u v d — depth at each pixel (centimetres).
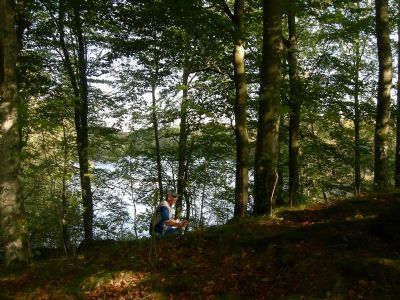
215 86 1592
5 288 695
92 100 2033
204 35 1159
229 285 529
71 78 1661
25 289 669
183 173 1895
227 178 2011
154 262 642
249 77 1541
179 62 1421
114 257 723
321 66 1573
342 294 448
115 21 1249
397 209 592
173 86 1831
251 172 1973
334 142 1917
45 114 1172
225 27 1023
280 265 545
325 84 1585
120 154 2192
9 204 821
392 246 522
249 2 1202
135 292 564
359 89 1778
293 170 1475
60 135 1722
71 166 1423
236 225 773
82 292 602
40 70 1410
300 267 521
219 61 1322
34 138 1650
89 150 1694
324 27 1655
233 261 595
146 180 2150
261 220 788
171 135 1902
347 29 1459
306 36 1706
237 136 1116
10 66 830
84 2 1213
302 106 1783
